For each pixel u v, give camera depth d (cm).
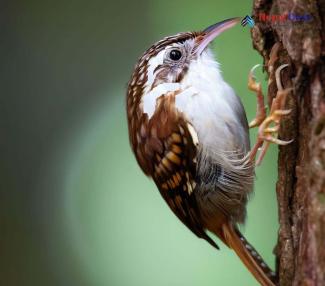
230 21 669
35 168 1099
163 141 644
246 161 608
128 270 1058
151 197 1080
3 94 1104
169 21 1109
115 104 1141
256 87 605
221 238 680
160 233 1066
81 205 1098
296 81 523
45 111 1121
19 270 1071
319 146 481
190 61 647
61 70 1144
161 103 637
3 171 1087
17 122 1106
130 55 1166
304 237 507
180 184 661
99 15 1169
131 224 1077
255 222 927
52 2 1145
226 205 658
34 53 1131
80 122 1131
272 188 921
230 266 1009
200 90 632
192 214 672
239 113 640
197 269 1022
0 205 1079
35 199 1097
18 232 1079
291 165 551
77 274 1078
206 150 628
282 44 561
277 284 583
